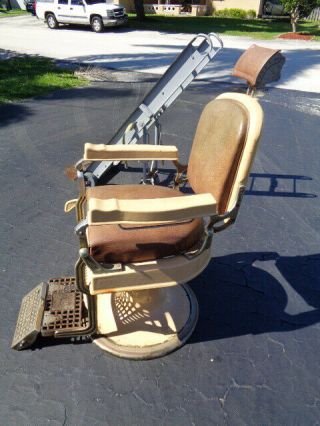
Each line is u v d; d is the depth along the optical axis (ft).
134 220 4.08
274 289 7.32
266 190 11.09
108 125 15.92
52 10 47.09
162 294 6.70
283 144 14.35
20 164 12.10
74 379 5.50
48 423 4.95
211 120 5.51
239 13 74.54
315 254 8.32
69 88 21.44
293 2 50.24
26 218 9.25
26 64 26.76
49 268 7.61
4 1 78.23
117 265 4.77
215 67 27.53
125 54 31.99
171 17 68.28
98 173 11.06
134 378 5.54
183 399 5.30
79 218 6.15
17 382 5.42
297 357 5.97
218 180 5.01
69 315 6.11
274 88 21.86
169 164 12.77
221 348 6.06
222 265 7.90
